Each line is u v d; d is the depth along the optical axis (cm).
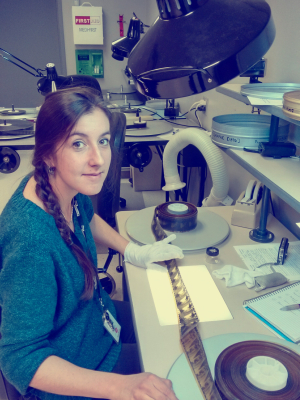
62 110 78
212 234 130
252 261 118
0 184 223
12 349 75
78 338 92
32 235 76
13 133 228
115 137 169
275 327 89
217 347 81
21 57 457
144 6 405
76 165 81
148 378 73
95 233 126
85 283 90
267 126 133
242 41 68
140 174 365
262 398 66
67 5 391
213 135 140
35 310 76
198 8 74
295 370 72
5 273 76
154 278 109
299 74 126
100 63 415
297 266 115
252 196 144
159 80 71
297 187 91
